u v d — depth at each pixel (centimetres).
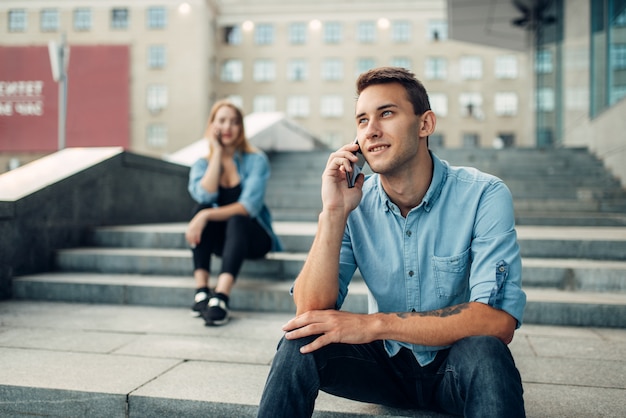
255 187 345
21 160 3894
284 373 152
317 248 169
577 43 941
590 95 862
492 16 1268
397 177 166
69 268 423
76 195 459
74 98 3853
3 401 208
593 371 228
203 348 262
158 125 3841
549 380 217
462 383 144
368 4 4162
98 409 200
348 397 177
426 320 154
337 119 4181
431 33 4144
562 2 1048
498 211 163
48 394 204
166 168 630
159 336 284
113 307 358
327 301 166
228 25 4253
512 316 153
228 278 314
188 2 3838
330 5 4184
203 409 192
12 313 336
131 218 557
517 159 848
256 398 194
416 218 171
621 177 704
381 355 173
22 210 391
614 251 379
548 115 1167
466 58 4122
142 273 409
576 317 304
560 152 861
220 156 349
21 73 3875
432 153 175
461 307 155
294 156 973
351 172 165
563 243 387
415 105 160
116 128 3841
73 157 511
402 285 172
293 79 4225
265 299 347
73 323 311
